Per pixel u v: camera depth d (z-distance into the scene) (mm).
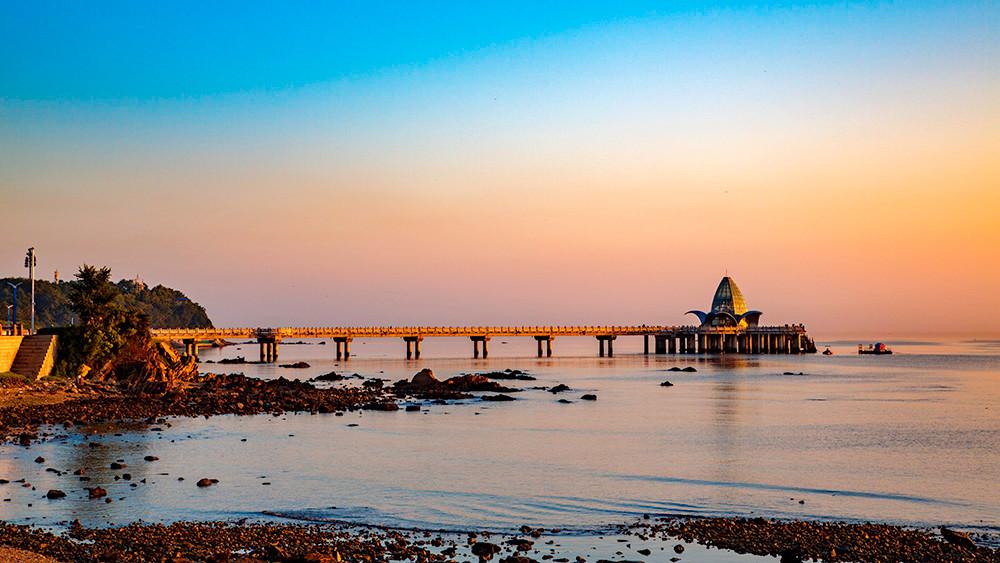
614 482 52344
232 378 115875
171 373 109438
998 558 36906
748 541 38875
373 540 38344
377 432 73500
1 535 37062
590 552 37000
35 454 58406
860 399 107375
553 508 45469
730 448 65875
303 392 104562
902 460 60875
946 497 48875
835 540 39062
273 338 190500
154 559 34156
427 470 55688
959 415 89312
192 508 44375
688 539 39219
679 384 132000
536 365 188375
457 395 105938
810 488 51062
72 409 81000
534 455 61969
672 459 60719
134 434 69000
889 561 36344
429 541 38656
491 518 43250
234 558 34438
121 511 43281
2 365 95875
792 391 119500
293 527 40594
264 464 57094
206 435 69812
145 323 111812
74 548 35438
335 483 51250
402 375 150250
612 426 78938
